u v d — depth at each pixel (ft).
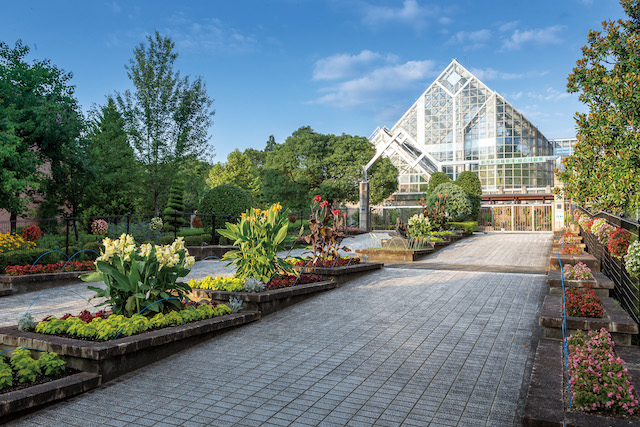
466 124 184.03
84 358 16.80
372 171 147.54
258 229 31.48
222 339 22.27
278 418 13.66
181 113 76.13
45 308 29.40
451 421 13.26
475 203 103.81
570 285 27.40
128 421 13.61
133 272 20.45
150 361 18.84
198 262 54.34
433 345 20.76
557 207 84.28
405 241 60.59
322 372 17.58
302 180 139.95
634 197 38.65
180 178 82.12
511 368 17.66
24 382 15.38
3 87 60.64
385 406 14.39
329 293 33.14
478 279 37.78
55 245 51.52
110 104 90.07
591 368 12.67
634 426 10.68
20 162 56.70
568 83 45.03
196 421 13.56
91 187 72.79
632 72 40.24
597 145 42.88
